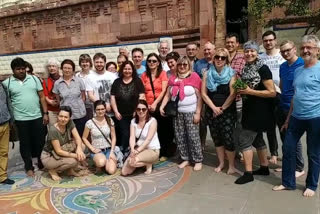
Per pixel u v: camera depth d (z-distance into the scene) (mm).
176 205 3604
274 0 7504
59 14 13125
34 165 5359
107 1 11750
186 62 4695
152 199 3781
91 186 4270
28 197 4000
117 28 11758
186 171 4691
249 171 4176
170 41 9805
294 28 8656
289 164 3789
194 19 9984
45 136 5152
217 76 4336
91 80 5312
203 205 3576
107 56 11273
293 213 3303
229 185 4098
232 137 4410
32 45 14289
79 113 5062
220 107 4352
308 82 3463
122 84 5055
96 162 4664
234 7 12305
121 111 5078
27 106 4762
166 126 5289
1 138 4469
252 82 3936
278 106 4359
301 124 3629
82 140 4961
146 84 5195
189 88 4672
